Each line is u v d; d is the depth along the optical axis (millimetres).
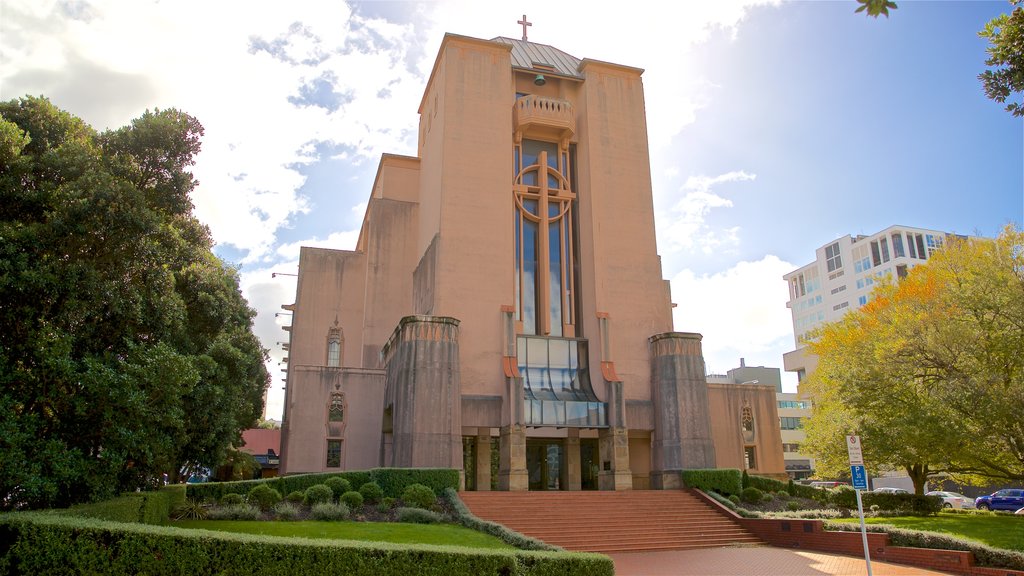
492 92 33625
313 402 31141
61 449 13312
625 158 35031
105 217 14227
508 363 29609
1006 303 20453
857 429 23609
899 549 17719
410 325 26812
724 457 35844
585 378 31844
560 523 22031
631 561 18469
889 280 36781
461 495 23781
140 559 10055
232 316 25078
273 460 44000
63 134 15836
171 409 15656
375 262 36875
